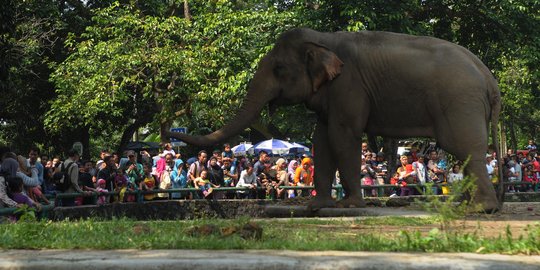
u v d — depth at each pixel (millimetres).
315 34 12844
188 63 27641
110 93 28438
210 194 16891
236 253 5406
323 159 13141
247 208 16750
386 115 12422
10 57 20234
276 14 25703
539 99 39219
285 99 12914
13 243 6133
